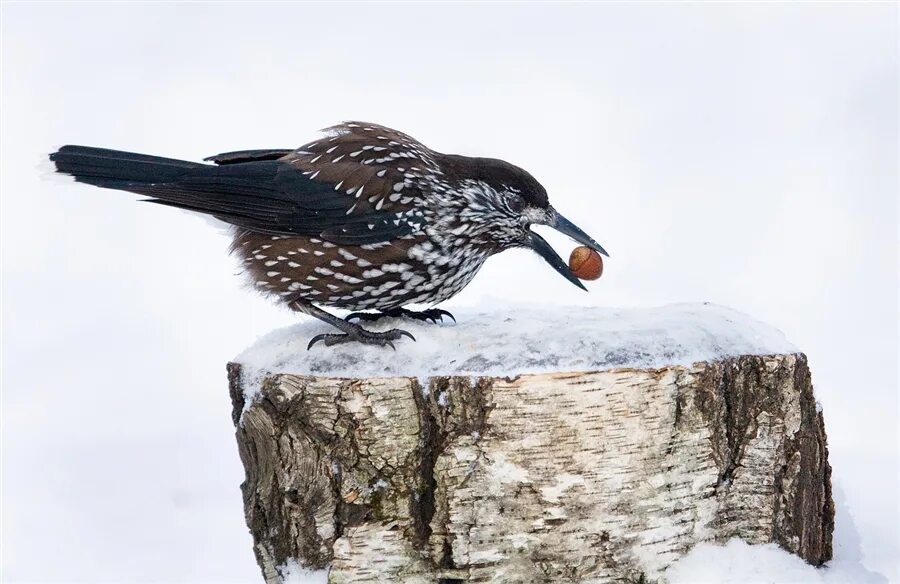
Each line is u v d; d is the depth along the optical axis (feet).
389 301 31.99
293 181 31.09
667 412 26.66
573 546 26.53
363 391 26.89
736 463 27.76
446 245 31.73
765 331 28.89
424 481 26.94
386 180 31.09
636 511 26.66
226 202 31.04
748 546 27.66
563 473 26.35
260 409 28.02
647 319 28.68
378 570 27.07
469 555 26.50
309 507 27.45
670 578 27.02
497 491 26.40
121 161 31.24
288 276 31.40
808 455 28.32
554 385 26.16
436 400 26.63
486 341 27.76
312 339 28.86
